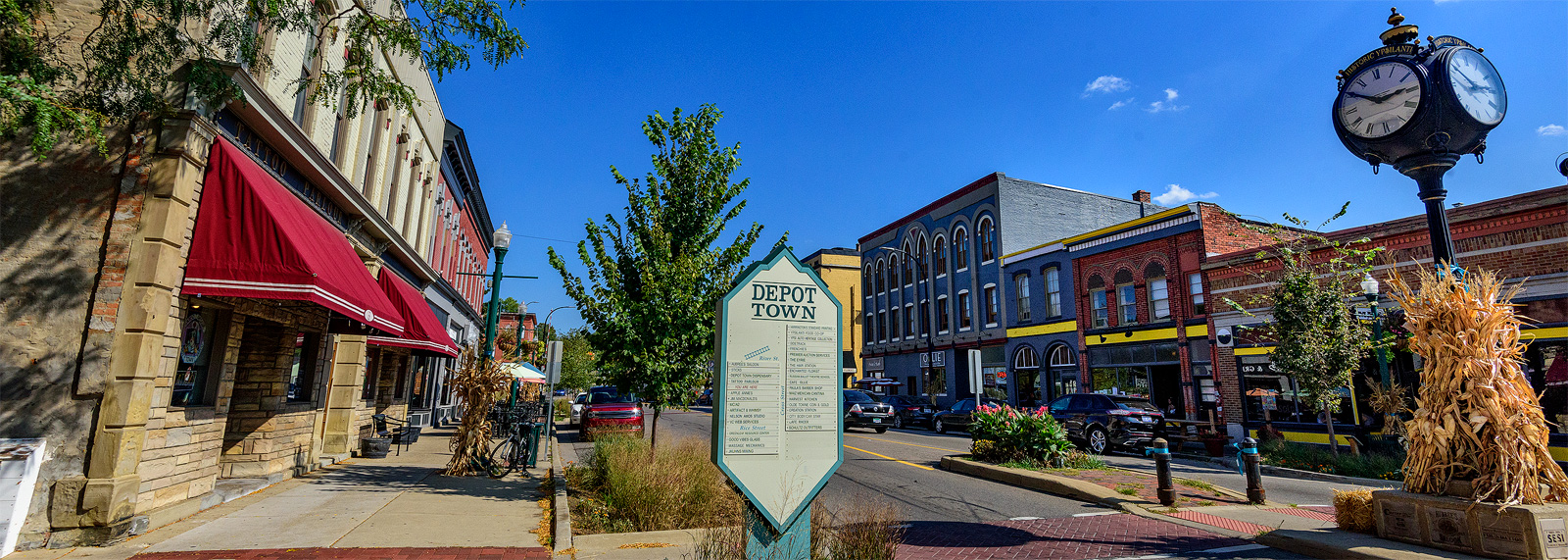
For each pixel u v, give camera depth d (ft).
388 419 55.47
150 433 22.03
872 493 34.60
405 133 49.19
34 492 19.74
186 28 22.86
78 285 21.03
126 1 20.68
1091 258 84.99
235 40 23.11
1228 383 66.03
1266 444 50.83
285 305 31.83
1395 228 54.49
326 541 20.84
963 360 108.47
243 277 22.41
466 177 78.02
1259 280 64.64
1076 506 31.35
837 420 15.90
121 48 20.34
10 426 20.08
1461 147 24.12
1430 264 52.01
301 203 30.45
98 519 19.92
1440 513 19.76
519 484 34.45
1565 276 44.98
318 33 32.53
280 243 22.84
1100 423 58.44
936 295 115.03
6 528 18.57
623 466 29.40
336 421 42.11
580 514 26.81
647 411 120.47
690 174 34.14
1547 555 17.34
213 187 23.25
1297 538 21.95
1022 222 102.94
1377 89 25.29
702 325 32.63
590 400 71.82
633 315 32.22
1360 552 19.83
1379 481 40.24
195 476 25.30
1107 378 81.71
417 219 56.34
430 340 42.22
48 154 21.42
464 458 37.14
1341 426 56.13
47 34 20.57
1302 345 48.11
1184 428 58.29
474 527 23.76
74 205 21.36
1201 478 41.83
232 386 28.35
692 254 33.81
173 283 21.99
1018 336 95.20
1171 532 25.53
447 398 90.99
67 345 20.68
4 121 18.67
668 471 28.02
